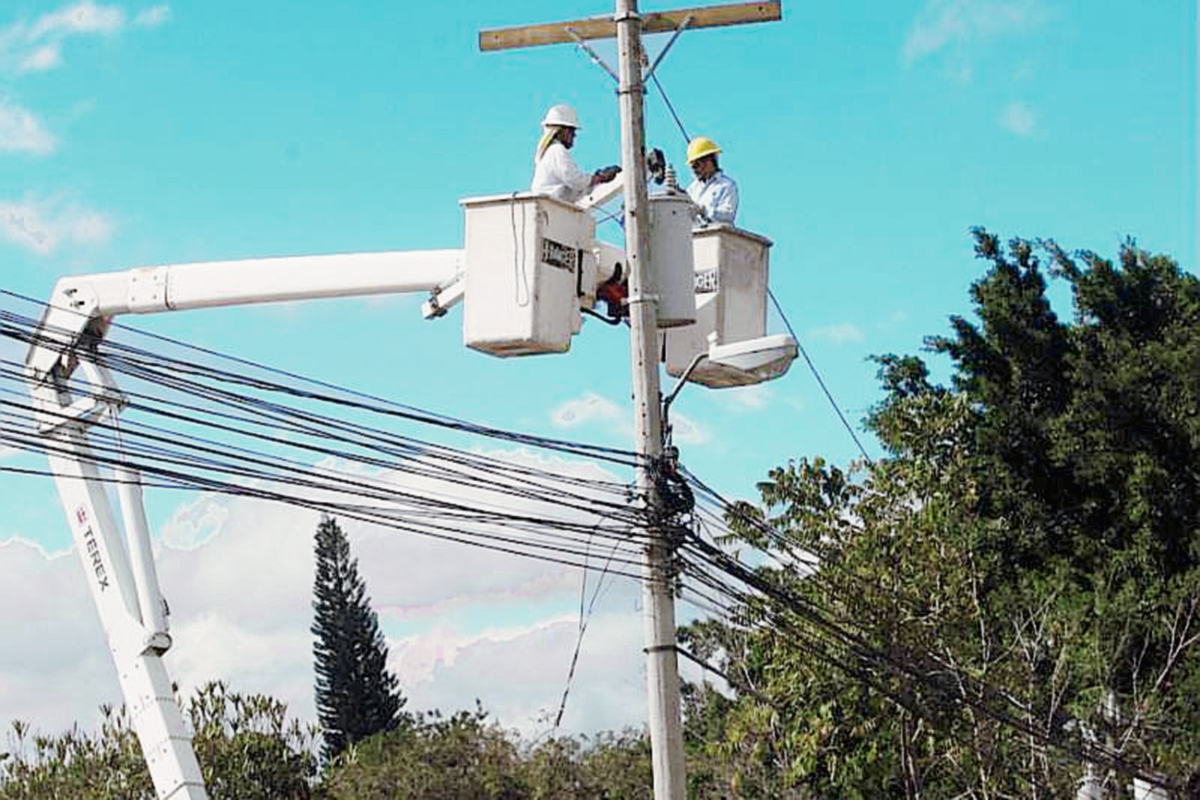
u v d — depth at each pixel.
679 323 15.26
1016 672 24.95
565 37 15.51
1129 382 35.59
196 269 15.68
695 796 32.91
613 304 15.70
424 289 15.30
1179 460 35.53
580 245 15.02
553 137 15.38
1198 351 35.59
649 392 14.95
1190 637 30.39
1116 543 35.34
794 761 23.81
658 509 14.67
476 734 43.31
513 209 14.71
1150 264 38.41
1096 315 38.22
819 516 24.16
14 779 29.53
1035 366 37.44
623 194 15.26
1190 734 27.98
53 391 15.80
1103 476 35.22
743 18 15.43
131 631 15.77
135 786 29.50
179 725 15.67
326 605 63.91
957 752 24.00
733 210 16.27
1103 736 27.19
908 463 25.64
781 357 14.95
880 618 22.64
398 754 43.81
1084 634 27.52
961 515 25.64
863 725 23.52
